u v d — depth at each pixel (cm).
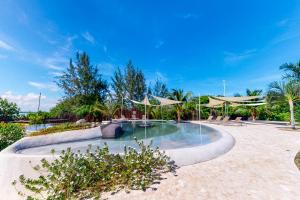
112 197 456
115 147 978
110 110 2745
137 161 556
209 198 432
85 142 1145
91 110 2609
